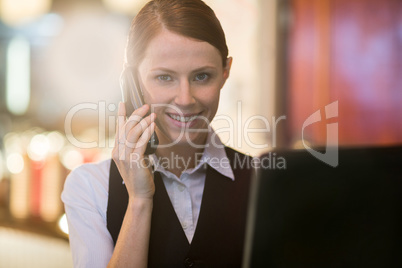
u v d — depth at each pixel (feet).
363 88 11.89
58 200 7.56
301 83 12.05
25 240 6.53
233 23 11.76
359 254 2.35
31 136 9.54
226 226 3.74
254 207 2.32
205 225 3.69
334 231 2.33
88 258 3.64
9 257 6.50
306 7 11.96
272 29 11.91
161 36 3.40
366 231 2.35
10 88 16.02
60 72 16.71
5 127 12.57
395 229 2.37
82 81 16.88
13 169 7.74
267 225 2.31
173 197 3.79
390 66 11.69
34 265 6.47
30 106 16.02
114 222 3.70
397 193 2.37
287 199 2.30
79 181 3.86
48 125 15.20
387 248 2.36
